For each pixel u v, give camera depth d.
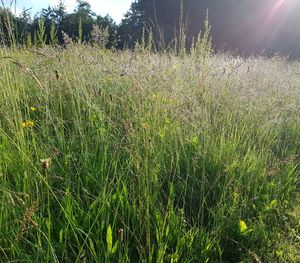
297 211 3.02
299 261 2.47
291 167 3.60
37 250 2.01
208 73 4.34
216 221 2.60
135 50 4.62
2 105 2.93
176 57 4.92
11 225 2.13
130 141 2.91
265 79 4.97
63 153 2.79
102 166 2.64
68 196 2.31
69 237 2.15
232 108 3.94
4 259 1.96
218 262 2.39
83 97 3.46
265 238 2.62
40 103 3.34
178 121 3.33
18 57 3.71
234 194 2.87
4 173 2.44
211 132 3.50
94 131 3.14
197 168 3.12
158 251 2.13
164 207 2.66
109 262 2.05
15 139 2.84
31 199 2.25
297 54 23.61
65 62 3.74
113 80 3.84
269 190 3.20
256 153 3.52
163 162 3.02
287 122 4.45
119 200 2.39
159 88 3.54
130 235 2.35
